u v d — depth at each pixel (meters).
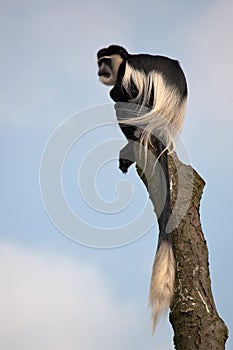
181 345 12.60
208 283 13.47
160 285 14.05
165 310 13.87
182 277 13.55
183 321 12.80
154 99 25.03
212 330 12.48
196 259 13.80
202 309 12.81
